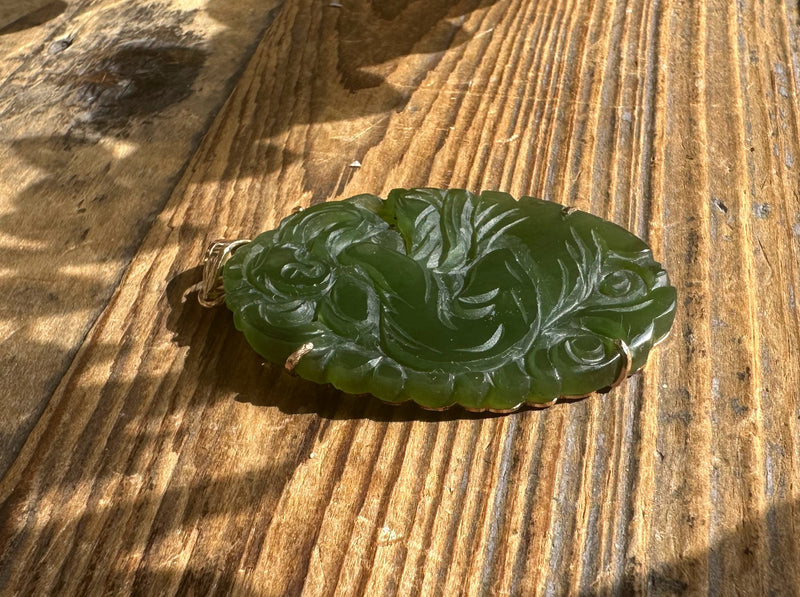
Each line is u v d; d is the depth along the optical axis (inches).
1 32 6.0
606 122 5.3
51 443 3.8
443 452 3.8
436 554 3.5
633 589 3.4
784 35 6.1
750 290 4.4
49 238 4.6
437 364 3.8
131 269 4.5
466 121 5.3
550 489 3.7
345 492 3.7
